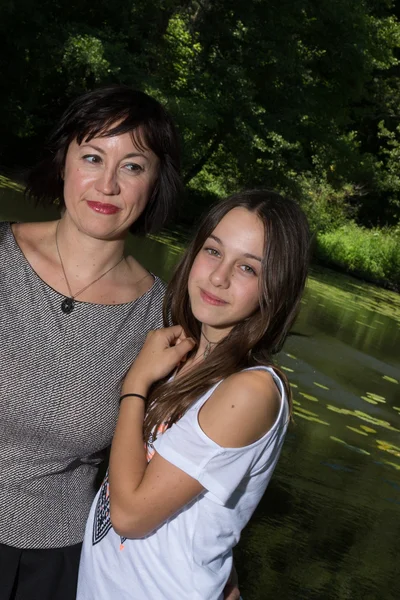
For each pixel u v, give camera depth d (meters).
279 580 3.95
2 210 11.35
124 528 2.03
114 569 2.09
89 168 2.27
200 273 2.19
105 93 2.27
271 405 2.02
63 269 2.33
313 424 6.65
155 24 21.17
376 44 24.92
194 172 23.61
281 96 23.41
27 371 2.22
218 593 2.06
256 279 2.14
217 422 1.99
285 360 8.50
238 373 2.06
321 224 25.55
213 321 2.17
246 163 23.50
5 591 2.26
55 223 2.40
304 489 5.18
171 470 1.99
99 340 2.30
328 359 9.26
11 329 2.21
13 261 2.27
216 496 1.98
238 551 4.14
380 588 4.14
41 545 2.28
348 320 12.79
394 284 22.91
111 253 2.35
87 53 18.17
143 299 2.41
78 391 2.26
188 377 2.12
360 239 24.72
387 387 8.80
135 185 2.30
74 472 2.35
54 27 18.59
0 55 18.73
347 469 5.81
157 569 2.04
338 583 4.08
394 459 6.37
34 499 2.27
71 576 2.35
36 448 2.26
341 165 26.27
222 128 22.33
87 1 19.81
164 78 21.41
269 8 22.31
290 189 24.44
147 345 2.25
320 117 25.11
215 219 2.21
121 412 2.16
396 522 5.11
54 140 2.35
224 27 22.17
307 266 2.19
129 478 2.04
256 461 2.04
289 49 22.58
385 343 11.62
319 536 4.58
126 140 2.26
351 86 24.91
